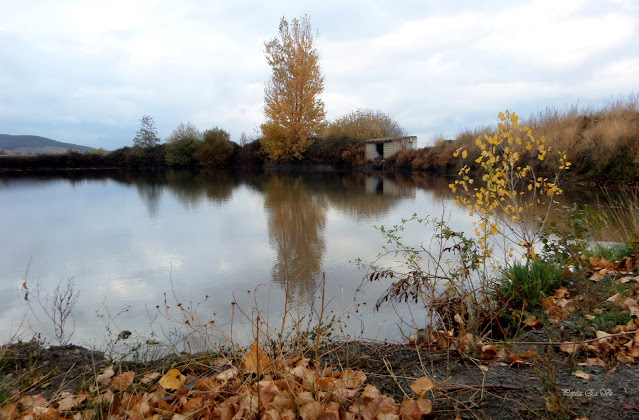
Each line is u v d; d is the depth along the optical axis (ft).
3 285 17.37
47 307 14.55
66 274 18.78
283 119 105.60
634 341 6.98
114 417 6.13
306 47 102.89
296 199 44.83
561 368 6.60
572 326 7.95
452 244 19.84
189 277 17.65
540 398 5.71
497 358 7.16
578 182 42.86
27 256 22.24
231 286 16.20
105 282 17.42
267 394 5.76
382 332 10.86
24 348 10.34
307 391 6.06
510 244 16.60
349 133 114.11
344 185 61.77
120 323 12.84
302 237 24.72
